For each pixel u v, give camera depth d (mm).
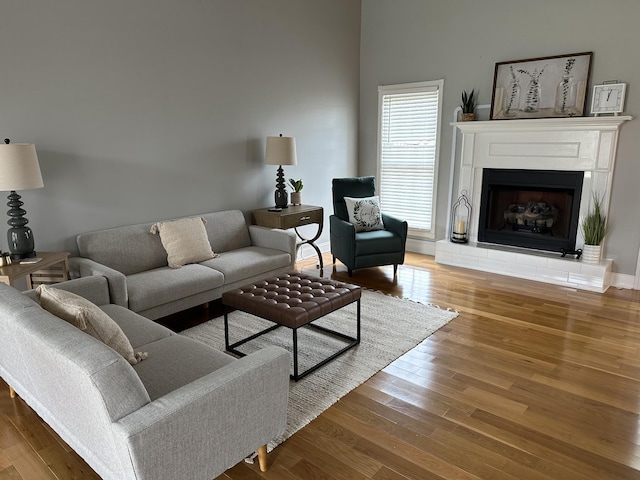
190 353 2064
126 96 3488
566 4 4160
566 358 2865
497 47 4629
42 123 3059
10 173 2621
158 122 3729
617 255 4234
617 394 2471
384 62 5512
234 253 3961
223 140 4258
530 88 4426
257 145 4586
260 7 4379
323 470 1911
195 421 1469
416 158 5473
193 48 3881
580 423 2221
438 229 5434
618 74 3986
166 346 2139
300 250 5285
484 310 3662
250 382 1645
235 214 4285
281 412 1849
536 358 2867
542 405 2369
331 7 5156
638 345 3039
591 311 3631
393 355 2906
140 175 3672
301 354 2926
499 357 2883
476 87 4840
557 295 4012
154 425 1346
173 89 3791
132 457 1312
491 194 4883
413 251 5668
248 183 4574
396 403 2389
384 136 5695
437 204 5387
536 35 4375
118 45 3387
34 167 2727
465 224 5000
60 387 1552
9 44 2844
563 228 4535
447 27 4930
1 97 2850
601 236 4145
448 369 2734
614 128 3969
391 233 4582
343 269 4891
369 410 2326
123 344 1922
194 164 4051
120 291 2754
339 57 5395
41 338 1494
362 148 5945
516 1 4438
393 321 3438
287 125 4867
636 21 3834
